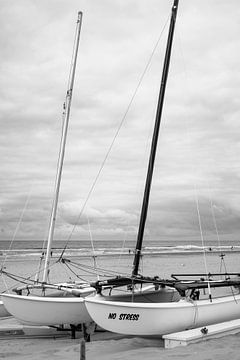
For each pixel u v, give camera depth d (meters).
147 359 7.41
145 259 51.94
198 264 42.78
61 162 13.49
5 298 10.43
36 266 37.28
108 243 113.50
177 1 14.01
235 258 58.59
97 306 9.17
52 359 7.91
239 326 9.71
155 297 11.79
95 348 8.79
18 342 10.28
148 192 12.86
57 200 13.16
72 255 53.59
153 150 13.16
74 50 14.39
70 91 14.01
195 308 9.55
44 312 10.19
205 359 7.19
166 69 13.75
